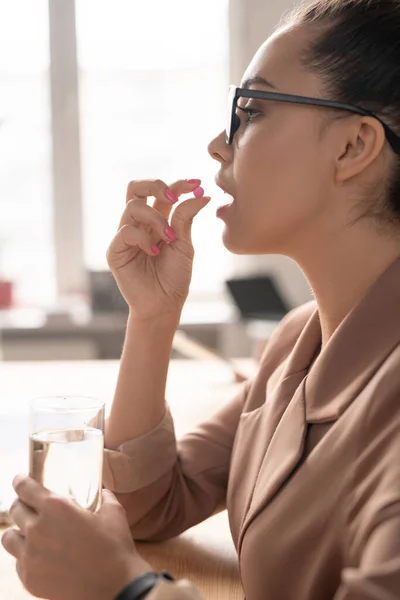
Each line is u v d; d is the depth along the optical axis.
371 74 0.80
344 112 0.80
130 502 1.00
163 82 3.97
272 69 0.83
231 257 3.98
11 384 1.89
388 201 0.80
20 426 1.44
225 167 0.87
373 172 0.81
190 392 1.80
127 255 0.99
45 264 4.00
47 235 3.99
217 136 0.89
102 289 3.60
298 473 0.76
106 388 1.83
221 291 4.00
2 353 3.65
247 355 3.76
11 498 1.08
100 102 3.97
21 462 1.23
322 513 0.73
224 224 0.86
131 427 1.00
